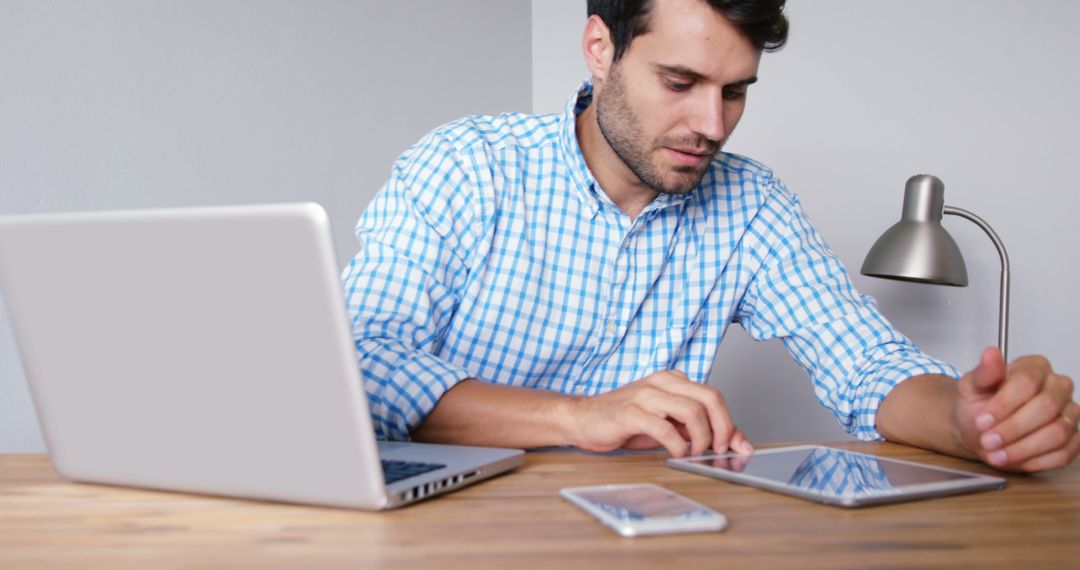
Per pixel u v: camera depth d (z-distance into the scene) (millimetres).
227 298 677
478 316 1366
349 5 2205
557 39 2885
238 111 1915
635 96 1210
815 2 2463
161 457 756
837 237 2451
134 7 1706
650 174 1261
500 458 848
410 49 2412
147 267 698
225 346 690
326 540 623
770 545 608
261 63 1968
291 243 641
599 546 604
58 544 620
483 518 681
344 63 2191
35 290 755
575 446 988
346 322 649
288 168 2037
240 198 1921
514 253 1372
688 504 697
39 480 841
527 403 1022
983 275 2314
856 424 1312
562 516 687
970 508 728
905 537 633
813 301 1438
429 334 1232
